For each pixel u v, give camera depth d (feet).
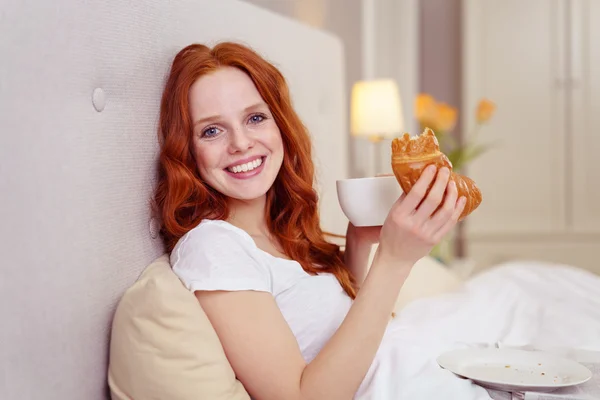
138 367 2.94
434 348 3.78
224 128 3.61
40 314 2.65
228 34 4.70
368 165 11.00
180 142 3.59
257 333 3.09
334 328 3.68
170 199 3.60
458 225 13.62
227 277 3.19
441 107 9.38
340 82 7.54
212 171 3.61
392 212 2.98
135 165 3.45
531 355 3.60
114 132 3.24
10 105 2.49
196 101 3.56
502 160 13.41
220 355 2.98
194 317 3.01
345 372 2.97
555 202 13.26
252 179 3.65
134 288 3.18
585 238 13.20
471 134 13.43
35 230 2.62
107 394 3.18
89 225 2.99
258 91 3.75
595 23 12.86
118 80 3.27
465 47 13.32
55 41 2.77
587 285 5.41
